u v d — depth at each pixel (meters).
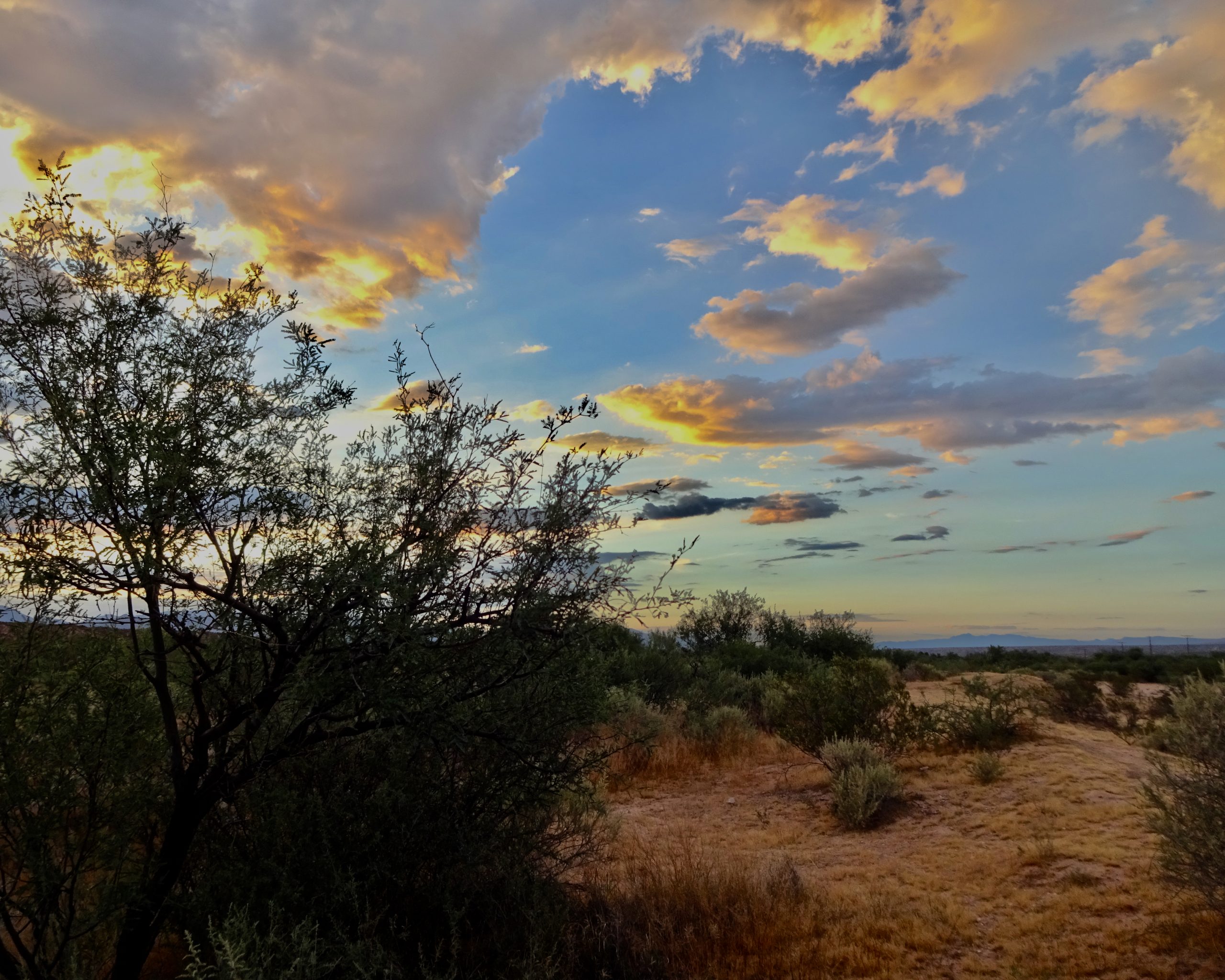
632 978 4.88
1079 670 19.30
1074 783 9.27
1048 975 4.87
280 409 4.37
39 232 3.98
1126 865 6.46
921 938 5.50
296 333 4.38
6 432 3.69
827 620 31.59
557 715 4.77
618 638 5.09
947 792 9.82
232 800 4.32
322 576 4.01
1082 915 5.66
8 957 3.57
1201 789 5.46
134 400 4.00
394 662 4.08
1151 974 4.73
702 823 10.01
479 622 4.49
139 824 4.13
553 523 4.55
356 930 4.21
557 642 4.66
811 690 12.79
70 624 3.79
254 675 4.42
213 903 4.05
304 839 4.19
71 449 3.67
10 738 3.55
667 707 15.68
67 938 3.64
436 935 4.61
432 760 4.70
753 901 6.07
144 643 4.21
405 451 4.62
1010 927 5.67
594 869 6.57
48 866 3.60
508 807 4.90
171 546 3.70
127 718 3.98
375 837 4.41
